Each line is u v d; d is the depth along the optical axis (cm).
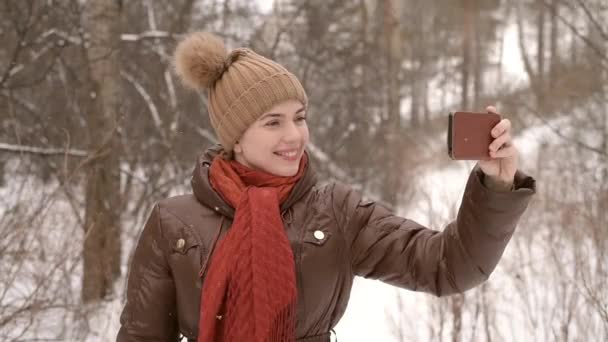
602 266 369
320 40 938
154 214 166
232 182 159
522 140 1011
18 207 350
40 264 364
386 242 157
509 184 135
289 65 881
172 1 757
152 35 625
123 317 166
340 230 156
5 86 535
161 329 162
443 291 150
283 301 143
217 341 149
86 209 481
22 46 527
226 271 146
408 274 154
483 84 1947
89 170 489
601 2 601
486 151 132
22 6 584
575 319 361
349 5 1039
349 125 1020
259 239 146
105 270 463
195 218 160
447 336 383
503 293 390
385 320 467
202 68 166
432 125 1750
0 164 549
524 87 1129
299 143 158
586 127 763
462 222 140
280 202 155
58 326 380
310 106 1006
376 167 970
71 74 599
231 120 159
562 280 354
